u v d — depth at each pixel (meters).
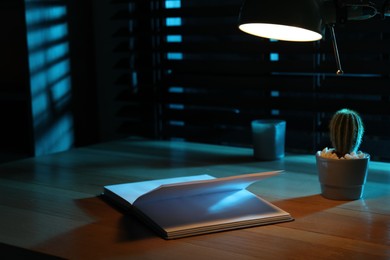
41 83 1.93
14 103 2.13
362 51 1.71
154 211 1.13
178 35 1.99
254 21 1.11
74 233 1.08
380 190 1.33
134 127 2.14
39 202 1.28
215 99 1.98
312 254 0.95
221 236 1.04
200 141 2.01
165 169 1.56
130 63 2.10
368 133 1.72
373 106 1.72
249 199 1.21
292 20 1.09
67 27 2.04
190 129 2.05
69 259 0.96
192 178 1.38
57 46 2.00
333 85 1.78
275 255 0.95
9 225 1.13
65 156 1.74
